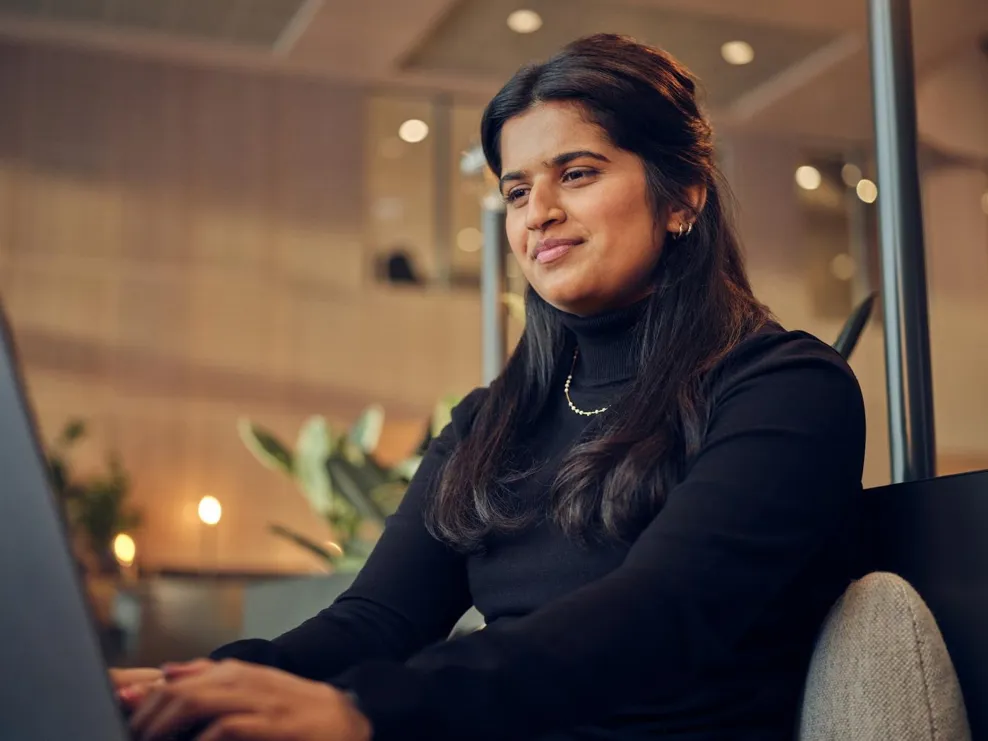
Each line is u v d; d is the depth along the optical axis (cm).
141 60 803
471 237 858
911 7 120
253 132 822
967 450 870
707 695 87
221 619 300
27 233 773
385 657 106
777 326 103
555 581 97
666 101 105
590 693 70
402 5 688
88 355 775
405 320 840
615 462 95
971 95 683
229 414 796
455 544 106
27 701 51
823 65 755
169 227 801
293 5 702
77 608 51
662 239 106
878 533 98
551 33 723
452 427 120
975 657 86
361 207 838
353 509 253
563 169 105
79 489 710
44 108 784
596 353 109
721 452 85
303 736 61
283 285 819
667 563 77
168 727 61
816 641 89
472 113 858
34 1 714
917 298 116
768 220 885
